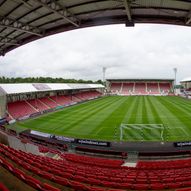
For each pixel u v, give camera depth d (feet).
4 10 38.75
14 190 18.81
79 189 22.85
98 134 76.28
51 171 29.71
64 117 111.75
